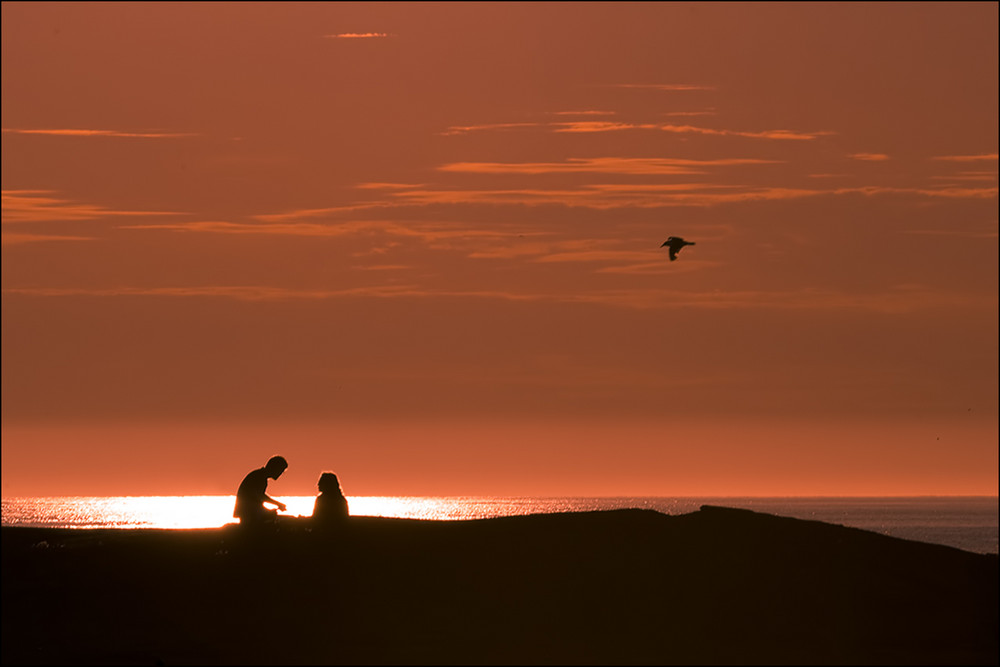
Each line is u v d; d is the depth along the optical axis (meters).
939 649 111.50
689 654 108.62
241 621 114.94
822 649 111.19
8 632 111.44
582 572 126.44
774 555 130.88
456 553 130.38
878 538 138.12
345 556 128.50
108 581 123.44
